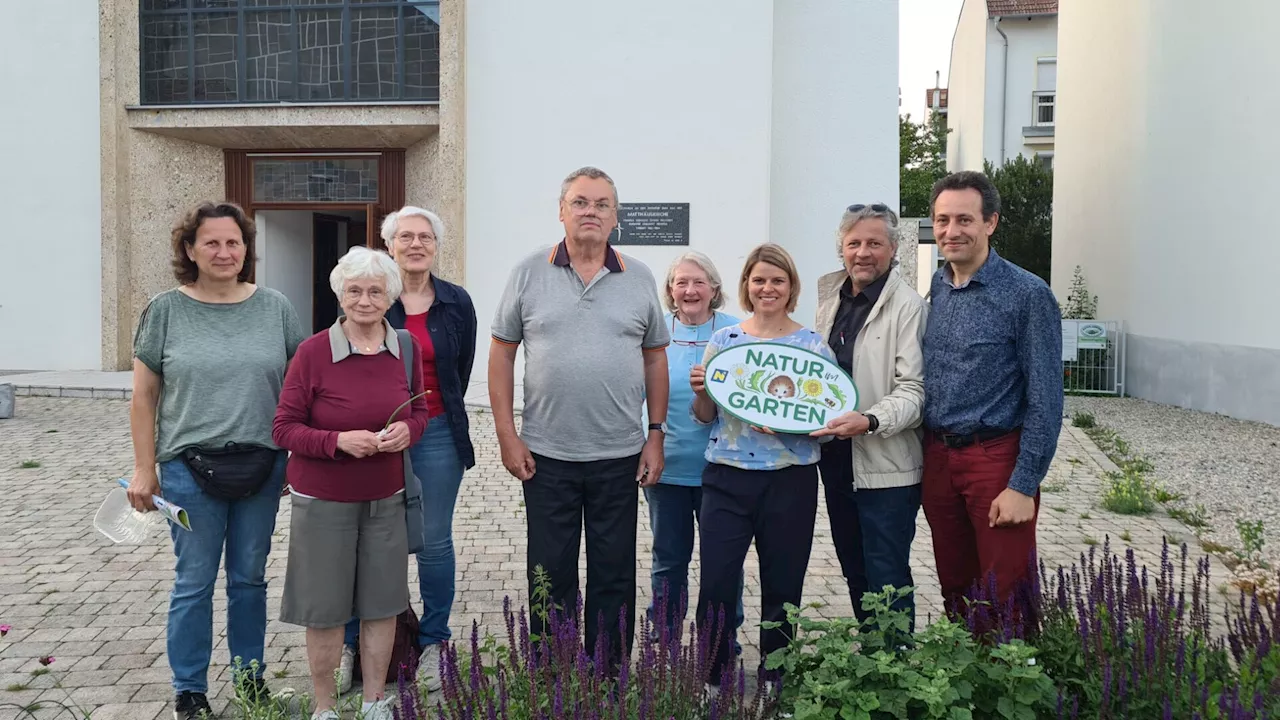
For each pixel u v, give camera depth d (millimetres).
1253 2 11328
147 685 3898
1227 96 12000
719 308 4367
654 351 3758
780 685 2998
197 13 13617
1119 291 16016
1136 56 15258
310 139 13727
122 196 13695
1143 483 7812
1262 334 11227
